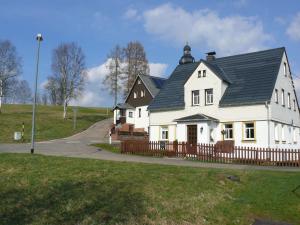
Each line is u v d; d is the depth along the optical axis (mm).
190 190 15578
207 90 40094
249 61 42031
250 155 30250
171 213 12836
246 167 25453
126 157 29406
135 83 73375
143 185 15070
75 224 10844
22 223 10508
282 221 13961
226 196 15977
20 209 11398
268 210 14953
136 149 35250
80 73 77375
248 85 38469
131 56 84750
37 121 68750
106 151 36656
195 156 32188
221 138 38000
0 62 72125
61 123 70562
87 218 11266
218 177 18297
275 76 37875
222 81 39062
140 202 13094
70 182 14375
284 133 39625
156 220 12047
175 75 48219
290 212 14875
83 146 40562
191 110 40969
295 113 43812
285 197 16406
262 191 17141
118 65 84188
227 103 37875
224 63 44062
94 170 16766
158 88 71688
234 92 38594
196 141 38969
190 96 41219
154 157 32188
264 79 38156
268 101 35312
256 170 22297
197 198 14781
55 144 42250
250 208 15023
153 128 44688
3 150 31984
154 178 16406
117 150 38062
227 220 13461
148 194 14094
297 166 28125
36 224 10547
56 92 82062
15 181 13961
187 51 60375
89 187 13938
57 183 14109
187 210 13414
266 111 35438
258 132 35719
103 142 48375
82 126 70250
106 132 65125
